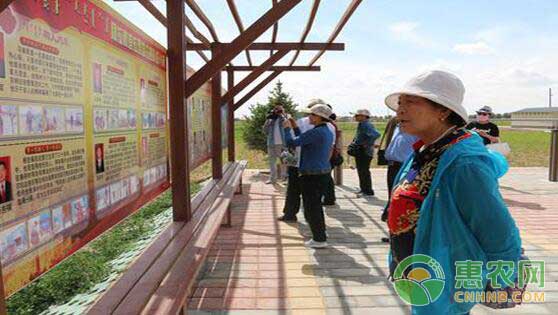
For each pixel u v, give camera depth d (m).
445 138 1.57
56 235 1.71
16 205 1.45
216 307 3.29
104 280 3.96
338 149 7.04
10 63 1.40
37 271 1.58
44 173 1.62
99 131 2.13
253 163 14.62
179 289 2.06
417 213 1.61
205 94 6.01
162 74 3.26
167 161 3.43
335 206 7.02
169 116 3.36
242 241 5.04
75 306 3.32
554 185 9.00
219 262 4.30
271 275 3.96
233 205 7.11
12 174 1.43
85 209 1.97
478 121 7.19
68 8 1.78
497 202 1.40
